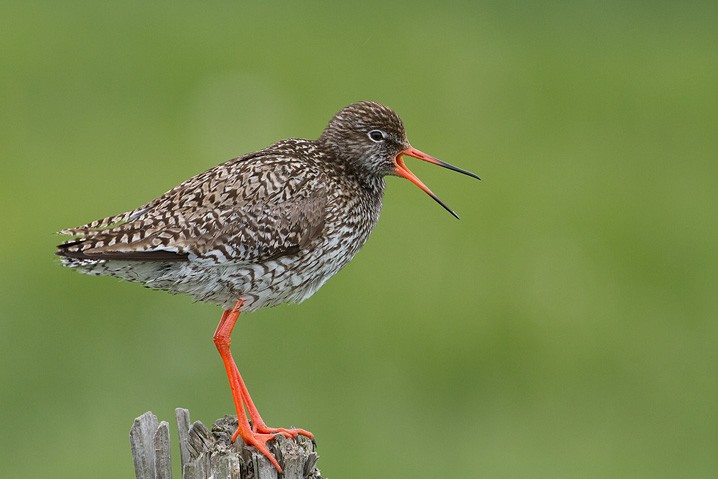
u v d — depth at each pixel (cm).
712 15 2570
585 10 2562
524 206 1817
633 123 2097
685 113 2131
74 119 1969
